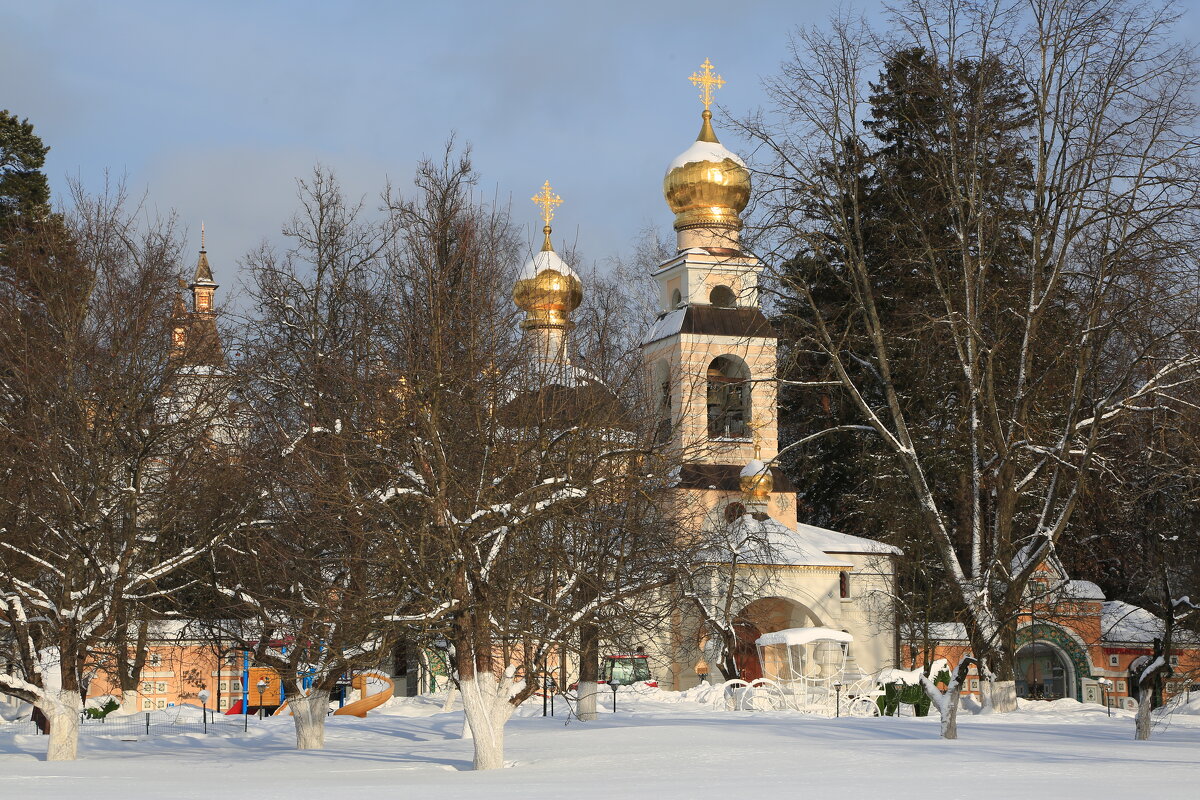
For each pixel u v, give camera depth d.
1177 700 51.62
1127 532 66.94
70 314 36.00
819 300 64.75
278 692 64.94
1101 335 46.94
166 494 35.22
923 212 51.75
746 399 65.56
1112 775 25.12
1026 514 64.50
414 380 30.66
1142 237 45.28
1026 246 51.22
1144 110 45.03
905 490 66.31
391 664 52.41
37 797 22.39
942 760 28.95
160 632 58.56
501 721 30.39
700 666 62.59
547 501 31.06
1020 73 46.50
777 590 63.91
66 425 34.94
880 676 50.22
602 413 34.88
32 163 59.69
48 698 34.50
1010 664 49.56
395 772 29.52
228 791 23.67
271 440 34.91
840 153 47.06
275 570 35.25
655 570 37.72
